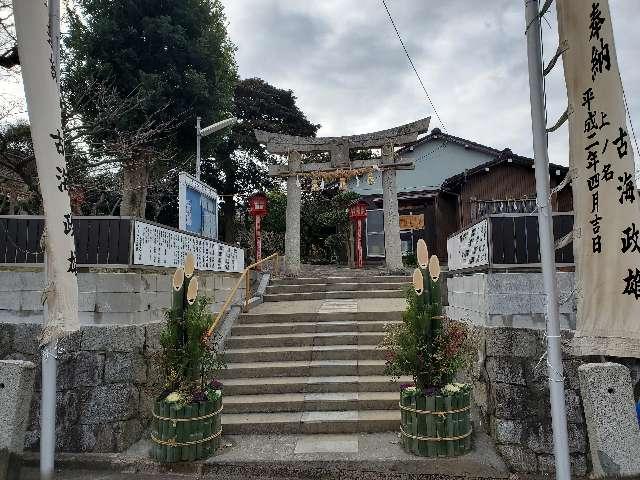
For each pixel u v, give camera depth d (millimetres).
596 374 4855
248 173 27547
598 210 3609
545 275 4004
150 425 6062
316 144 13828
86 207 16859
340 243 21047
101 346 5617
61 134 4375
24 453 5379
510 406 5211
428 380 5367
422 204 19844
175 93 15492
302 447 5547
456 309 7480
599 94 3594
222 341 8000
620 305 3473
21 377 5047
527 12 4117
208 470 5133
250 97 27312
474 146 21625
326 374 7152
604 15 3543
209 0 16453
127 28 14875
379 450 5395
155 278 6543
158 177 17312
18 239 5883
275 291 11398
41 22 4215
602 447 4684
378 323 8445
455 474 4938
